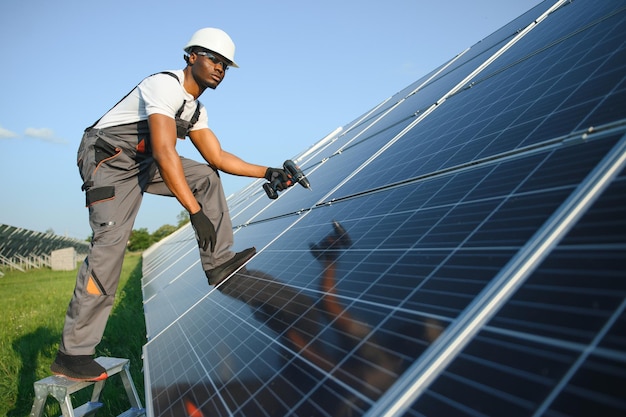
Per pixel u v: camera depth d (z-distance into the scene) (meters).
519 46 4.52
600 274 1.22
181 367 2.68
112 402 4.59
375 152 4.81
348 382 1.50
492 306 1.39
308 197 5.12
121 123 3.45
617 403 0.88
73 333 3.11
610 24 3.02
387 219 2.79
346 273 2.40
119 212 3.38
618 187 1.49
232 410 1.80
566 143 2.02
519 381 1.08
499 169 2.32
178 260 8.30
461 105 4.05
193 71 3.52
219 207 4.12
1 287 23.31
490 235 1.81
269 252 3.94
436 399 1.19
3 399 5.07
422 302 1.68
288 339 2.08
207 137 4.11
